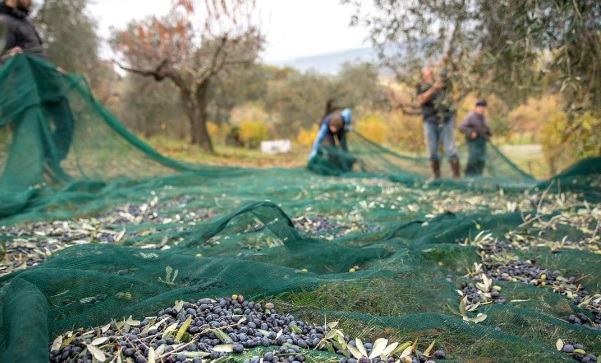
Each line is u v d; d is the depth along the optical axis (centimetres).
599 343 185
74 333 175
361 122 1997
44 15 1638
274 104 2477
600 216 373
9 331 155
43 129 596
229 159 1719
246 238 291
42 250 317
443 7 466
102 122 704
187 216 456
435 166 776
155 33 1619
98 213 478
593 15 388
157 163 755
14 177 538
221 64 1673
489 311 209
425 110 759
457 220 349
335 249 271
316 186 625
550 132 958
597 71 459
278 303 209
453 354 174
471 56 462
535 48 387
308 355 167
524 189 571
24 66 590
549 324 197
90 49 1775
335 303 214
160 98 2219
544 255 297
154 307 194
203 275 216
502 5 413
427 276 246
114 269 222
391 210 468
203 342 170
